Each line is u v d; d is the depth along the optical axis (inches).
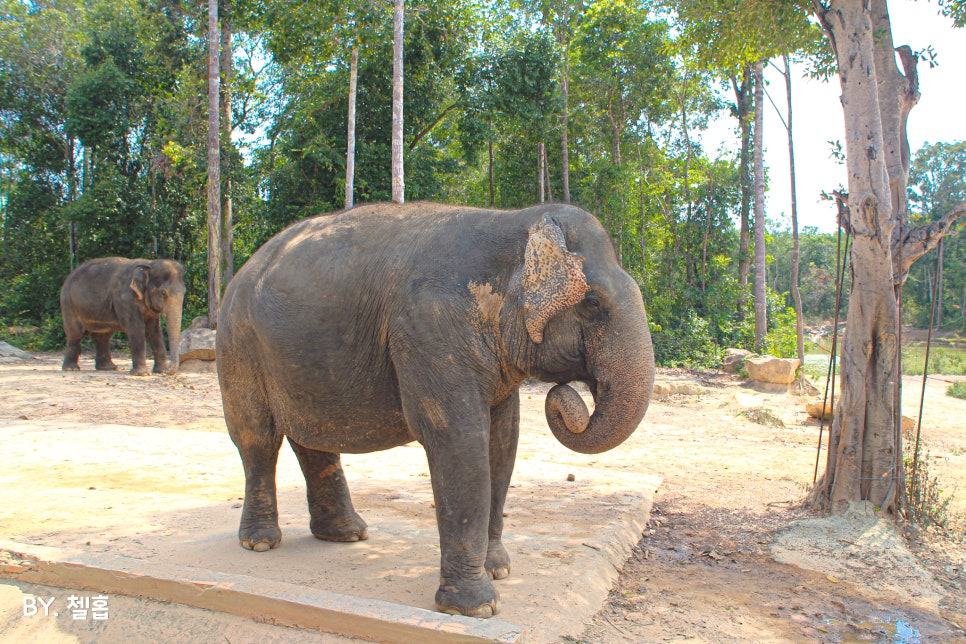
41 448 314.5
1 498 231.3
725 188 1077.8
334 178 834.2
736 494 280.2
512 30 907.4
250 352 169.5
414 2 794.2
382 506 234.7
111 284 605.3
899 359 234.8
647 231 1023.0
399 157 623.2
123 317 596.1
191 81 835.4
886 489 232.5
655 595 172.7
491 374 139.9
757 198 903.1
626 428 135.3
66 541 183.0
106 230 950.4
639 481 287.6
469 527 136.2
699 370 829.2
